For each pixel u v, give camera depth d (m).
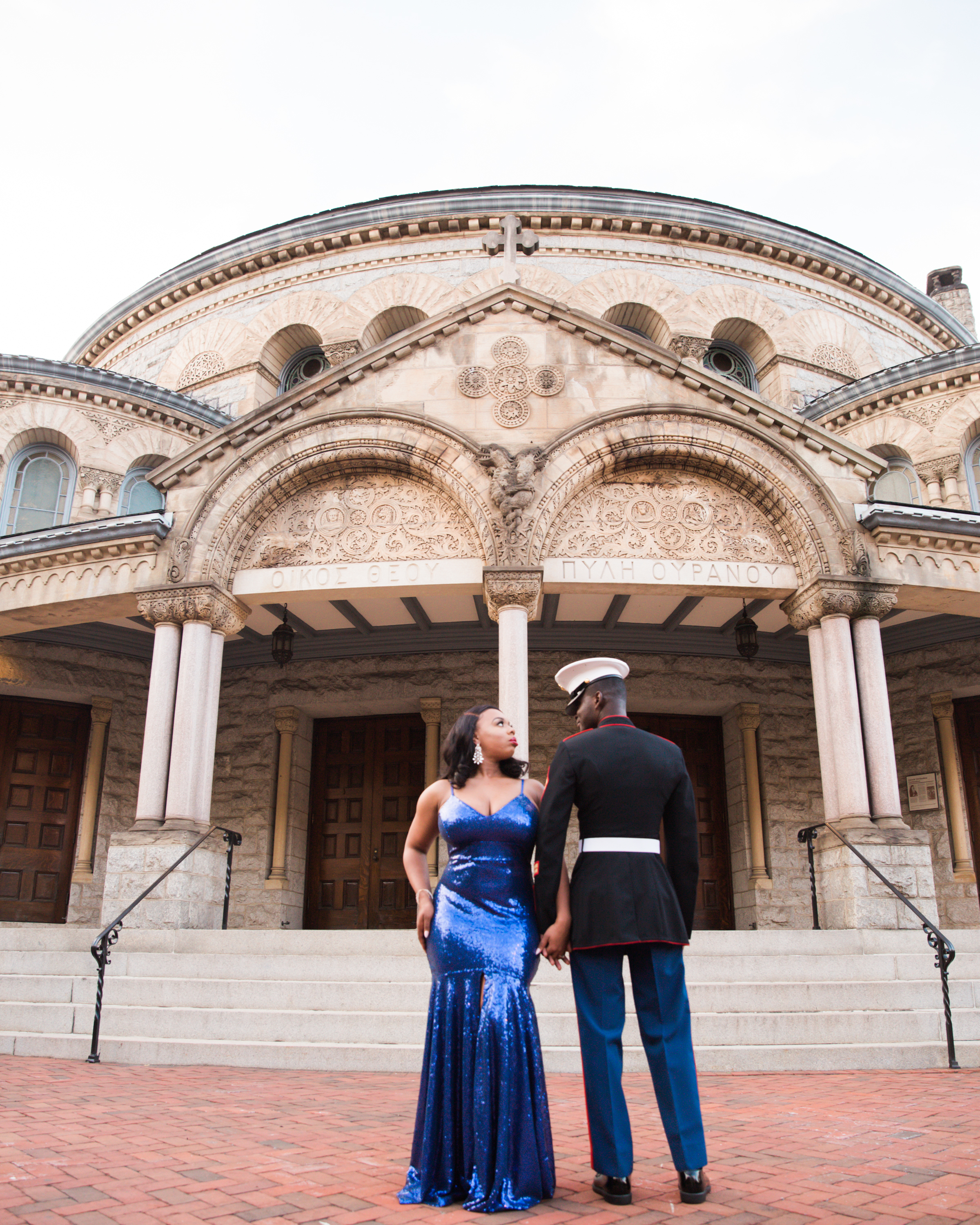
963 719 17.25
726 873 17.30
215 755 17.36
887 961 9.22
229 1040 8.17
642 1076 7.38
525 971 3.99
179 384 22.53
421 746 17.61
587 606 15.69
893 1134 5.00
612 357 13.70
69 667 17.14
